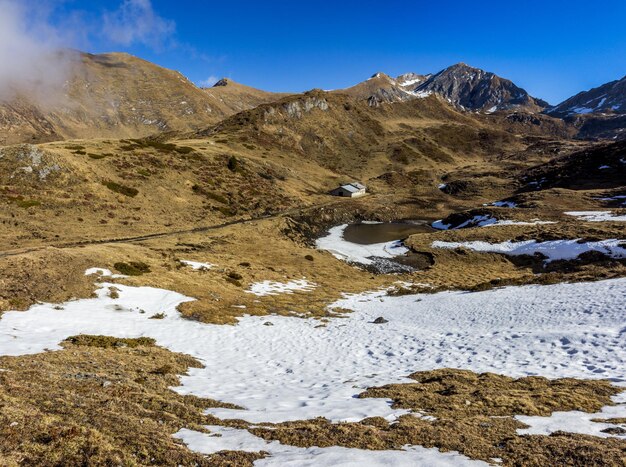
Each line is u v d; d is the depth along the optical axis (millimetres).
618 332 22359
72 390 13344
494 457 9914
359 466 9203
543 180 148000
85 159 88812
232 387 18406
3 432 8906
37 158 78375
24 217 63938
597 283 35000
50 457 8414
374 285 57000
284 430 11773
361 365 23406
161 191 90000
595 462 9422
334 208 115188
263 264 61812
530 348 22797
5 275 31578
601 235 64125
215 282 46094
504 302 35031
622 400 14719
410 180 177375
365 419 13102
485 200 143875
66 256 39062
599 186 123375
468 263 68875
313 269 63906
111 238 63875
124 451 9234
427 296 45375
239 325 33281
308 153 191625
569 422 12508
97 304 32594
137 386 15391
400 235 97062
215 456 9664
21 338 22016
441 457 9812
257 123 193750
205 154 121750
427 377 19359
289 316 37562
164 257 52031
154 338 27203
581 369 18953
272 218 93875
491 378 18297
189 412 13336
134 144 111688
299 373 21812
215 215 89250
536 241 69375
